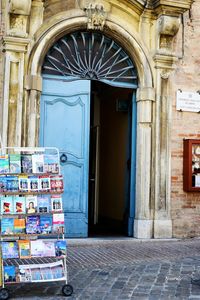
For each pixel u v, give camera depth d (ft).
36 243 18.89
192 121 33.19
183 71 33.12
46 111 30.42
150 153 31.81
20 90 28.89
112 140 39.58
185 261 25.22
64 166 30.81
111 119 39.78
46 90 30.45
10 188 18.97
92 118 42.19
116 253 27.17
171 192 32.42
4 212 18.74
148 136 31.81
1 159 19.20
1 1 29.48
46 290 19.54
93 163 41.73
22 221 18.92
